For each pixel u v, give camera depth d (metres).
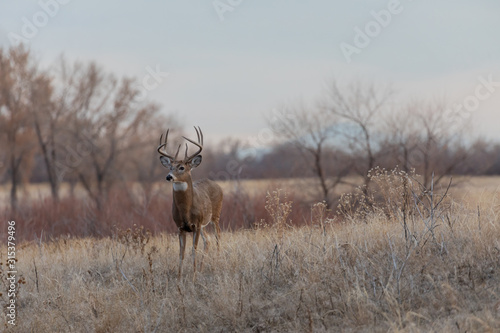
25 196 101.38
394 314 25.83
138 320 30.34
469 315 24.14
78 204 86.69
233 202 68.69
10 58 121.00
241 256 35.53
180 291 31.56
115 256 41.00
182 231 37.81
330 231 36.91
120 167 122.38
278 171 92.81
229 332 28.67
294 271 32.44
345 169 86.62
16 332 32.06
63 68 123.94
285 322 27.86
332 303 27.94
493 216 33.34
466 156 82.69
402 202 36.16
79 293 34.53
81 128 123.00
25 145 122.75
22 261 44.59
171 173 36.31
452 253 30.00
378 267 30.17
